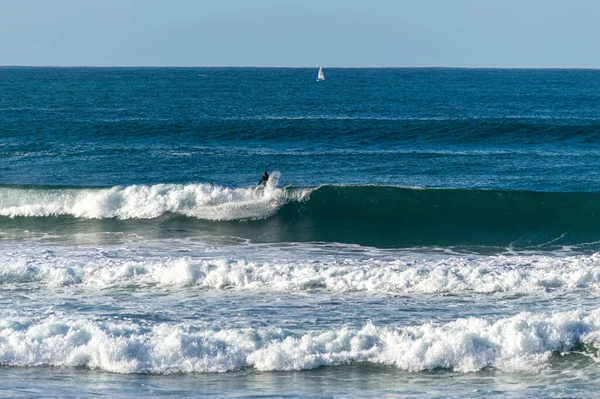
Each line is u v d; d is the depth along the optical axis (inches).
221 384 1830.7
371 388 1803.6
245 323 2146.9
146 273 2588.6
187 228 3457.2
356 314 2230.6
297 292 2450.8
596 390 1771.7
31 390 1777.8
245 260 2805.1
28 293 2437.3
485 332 2000.5
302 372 1898.4
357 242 3233.3
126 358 1930.4
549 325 2011.6
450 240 3270.2
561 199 3553.2
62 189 3715.6
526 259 2819.9
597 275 2495.1
